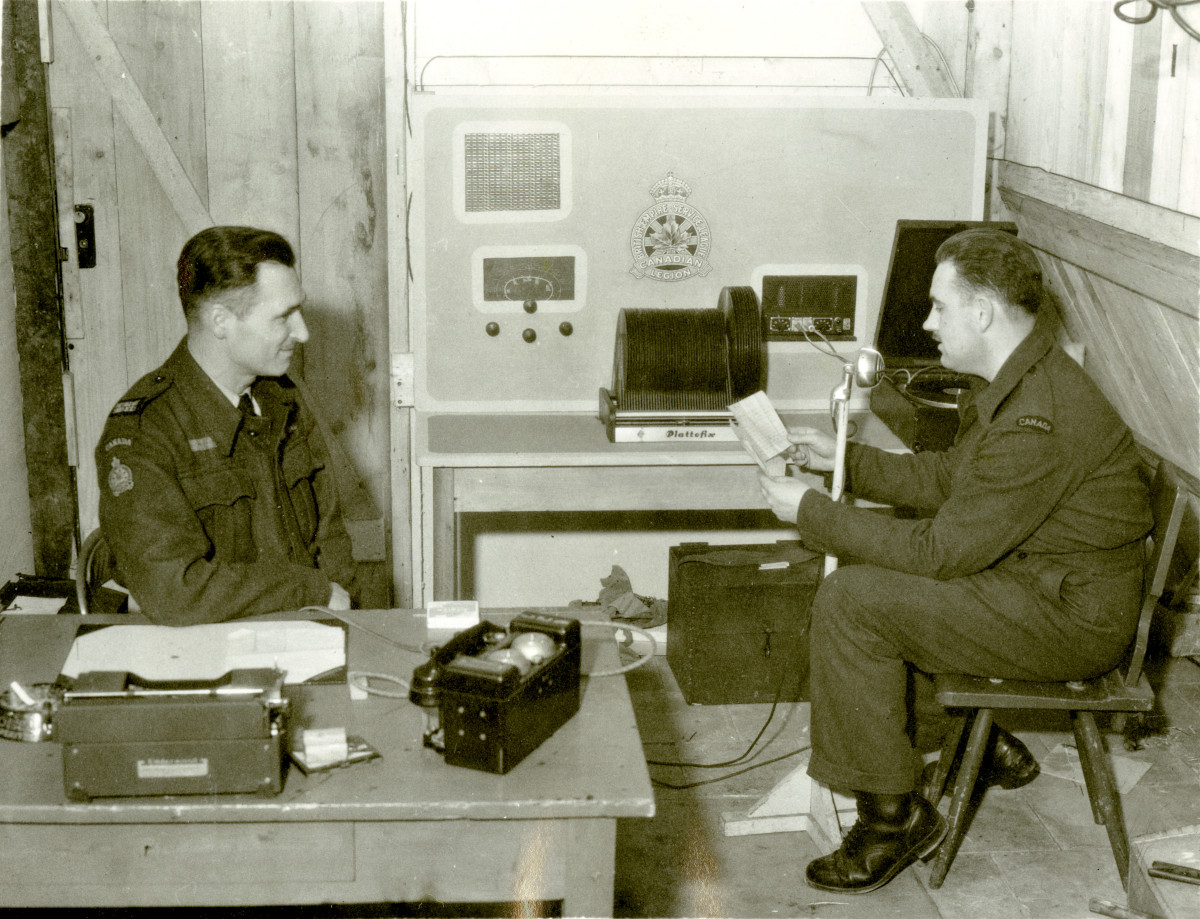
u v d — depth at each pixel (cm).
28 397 332
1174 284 245
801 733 286
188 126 318
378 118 321
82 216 321
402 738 146
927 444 280
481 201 306
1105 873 226
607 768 139
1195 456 283
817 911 213
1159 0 231
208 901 136
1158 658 322
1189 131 236
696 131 308
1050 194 302
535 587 356
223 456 203
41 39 309
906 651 215
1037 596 208
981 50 333
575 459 273
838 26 331
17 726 145
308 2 313
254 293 197
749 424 237
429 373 313
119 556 185
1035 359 210
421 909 217
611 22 325
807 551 304
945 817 234
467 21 321
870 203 315
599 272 312
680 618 302
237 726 129
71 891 135
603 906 137
